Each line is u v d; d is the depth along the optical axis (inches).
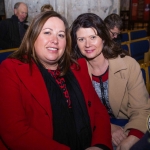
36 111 42.4
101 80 57.5
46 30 43.3
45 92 42.6
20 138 40.1
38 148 40.1
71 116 45.0
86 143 46.9
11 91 41.1
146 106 54.7
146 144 24.2
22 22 144.5
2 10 205.8
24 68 43.1
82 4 171.6
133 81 55.4
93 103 50.7
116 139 53.1
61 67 47.7
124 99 57.1
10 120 40.1
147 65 79.0
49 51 43.6
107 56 56.0
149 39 172.6
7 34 138.3
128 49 147.7
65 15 169.8
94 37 53.1
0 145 44.5
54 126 42.6
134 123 52.5
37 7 171.8
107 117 53.1
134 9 336.8
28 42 44.8
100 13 179.6
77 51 58.1
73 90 46.9
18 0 174.7
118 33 104.6
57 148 40.8
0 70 43.4
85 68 52.6
